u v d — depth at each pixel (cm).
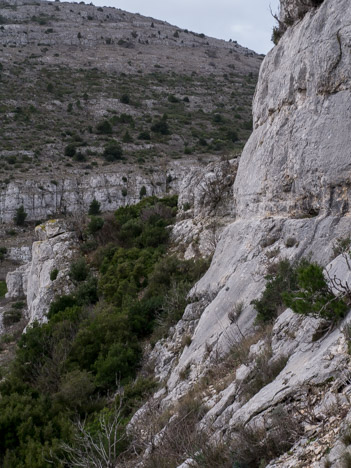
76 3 18375
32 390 1448
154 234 2456
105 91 10588
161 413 1045
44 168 7456
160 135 8762
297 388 617
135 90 10988
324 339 698
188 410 901
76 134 8556
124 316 1756
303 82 1258
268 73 1535
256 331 1056
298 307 736
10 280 4300
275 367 760
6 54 11981
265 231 1332
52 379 1554
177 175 7344
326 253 1056
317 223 1143
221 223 2158
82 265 2530
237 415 684
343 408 538
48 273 2686
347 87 1105
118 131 8888
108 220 2888
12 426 1185
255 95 1644
